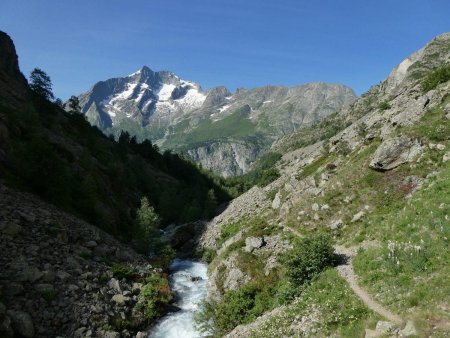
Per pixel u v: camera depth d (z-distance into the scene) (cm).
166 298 4462
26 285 3316
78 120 14900
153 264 5650
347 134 8038
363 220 4491
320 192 5653
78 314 3359
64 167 6294
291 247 4753
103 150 13738
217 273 5094
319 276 3328
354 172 5397
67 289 3566
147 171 16825
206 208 10238
